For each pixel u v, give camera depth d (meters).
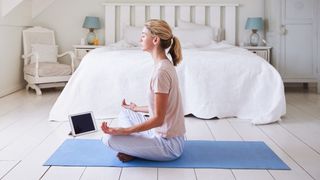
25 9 5.62
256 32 5.80
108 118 3.72
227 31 5.92
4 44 5.05
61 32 6.02
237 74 3.71
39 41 5.80
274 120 3.47
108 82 3.74
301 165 2.33
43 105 4.38
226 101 3.70
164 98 2.18
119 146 2.29
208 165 2.32
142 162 2.37
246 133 3.14
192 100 3.69
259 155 2.52
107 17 5.91
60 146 2.71
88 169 2.26
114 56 3.83
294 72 5.44
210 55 3.82
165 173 2.19
